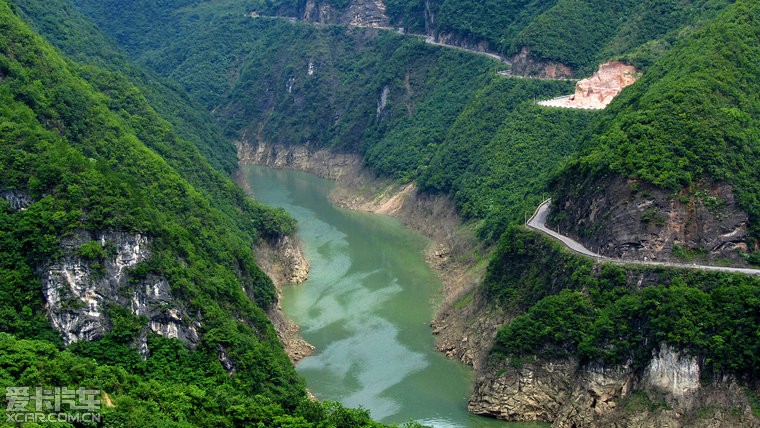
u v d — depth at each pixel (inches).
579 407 4697.3
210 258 5300.2
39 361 3725.4
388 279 6939.0
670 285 4736.7
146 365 4244.6
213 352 4468.5
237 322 4810.5
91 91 6584.6
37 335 4133.9
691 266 4827.8
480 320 5600.4
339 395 5103.3
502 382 4923.7
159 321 4411.9
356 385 5226.4
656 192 5073.8
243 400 4205.2
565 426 4694.9
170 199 5689.0
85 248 4284.0
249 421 4079.7
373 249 7711.6
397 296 6574.8
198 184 6752.0
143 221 4539.9
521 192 7155.5
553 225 5748.0
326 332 5959.6
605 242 5182.1
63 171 4525.1
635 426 4490.7
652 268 4827.8
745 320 4434.1
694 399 4436.5
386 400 5054.1
